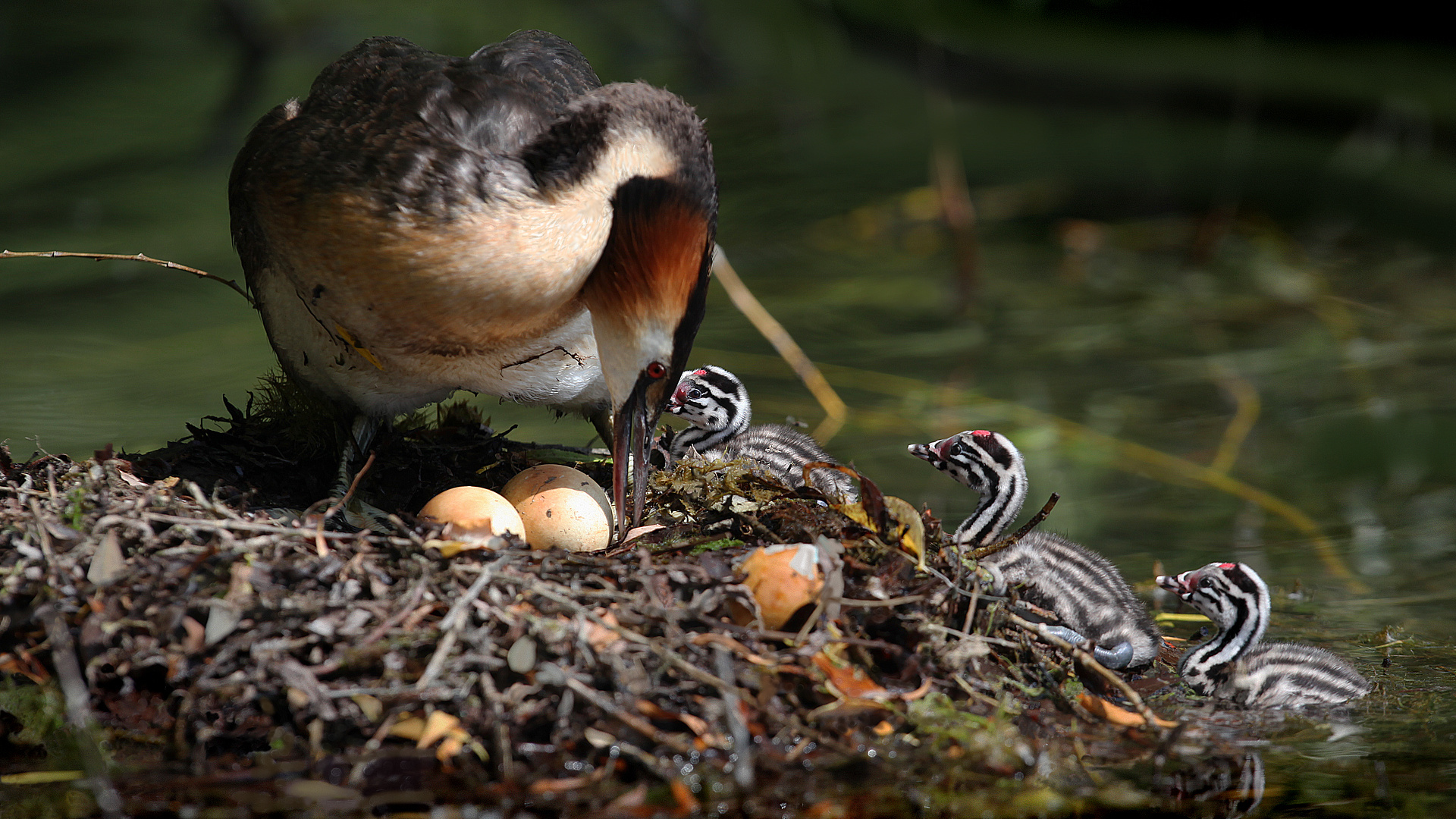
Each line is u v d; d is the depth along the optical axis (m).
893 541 9.41
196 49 36.41
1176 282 22.39
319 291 9.45
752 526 9.70
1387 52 32.47
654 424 10.17
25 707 8.55
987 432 11.42
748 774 8.00
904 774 8.26
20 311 20.58
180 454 10.47
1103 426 16.55
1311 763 8.69
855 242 24.83
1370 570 12.35
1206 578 10.08
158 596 8.30
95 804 7.87
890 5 37.44
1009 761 8.34
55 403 16.19
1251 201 26.11
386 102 9.51
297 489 10.66
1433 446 15.60
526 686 8.12
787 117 33.06
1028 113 33.72
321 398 10.55
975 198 26.98
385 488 10.73
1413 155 28.09
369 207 9.01
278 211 9.35
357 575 8.55
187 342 19.00
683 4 39.09
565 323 9.91
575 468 11.14
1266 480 14.85
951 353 19.47
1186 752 8.71
